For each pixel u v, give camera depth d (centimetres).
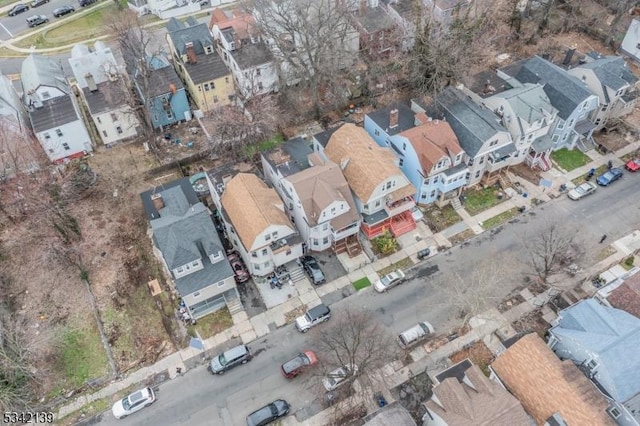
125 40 7550
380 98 7631
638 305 4697
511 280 5612
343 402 4744
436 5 8144
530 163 6731
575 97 6419
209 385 4928
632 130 7181
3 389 4656
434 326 5266
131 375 5016
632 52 8138
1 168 6156
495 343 5125
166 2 9519
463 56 6969
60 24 9488
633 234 5994
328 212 5409
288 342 5200
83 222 6272
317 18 7106
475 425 3853
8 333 4984
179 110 7394
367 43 7950
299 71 7294
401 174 5700
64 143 6862
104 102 6900
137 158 7044
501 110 6384
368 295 5562
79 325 5381
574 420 3941
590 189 6394
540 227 6103
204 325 5350
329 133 6631
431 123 6109
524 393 4216
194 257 5044
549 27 8775
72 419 4747
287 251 5475
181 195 5603
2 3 10081
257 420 4556
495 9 7819
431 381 4853
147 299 5559
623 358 4197
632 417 4050
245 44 7556
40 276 5791
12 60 8662
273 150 6288
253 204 5341
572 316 4628
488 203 6397
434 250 5931
